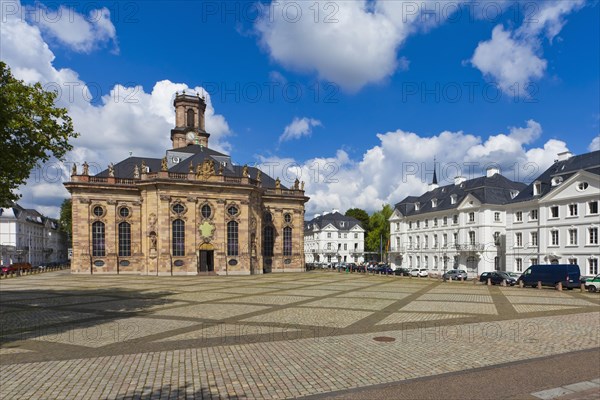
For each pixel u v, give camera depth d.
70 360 11.13
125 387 8.95
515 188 67.06
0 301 25.17
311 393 8.53
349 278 50.69
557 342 13.12
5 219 98.00
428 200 77.31
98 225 59.19
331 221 122.25
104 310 20.91
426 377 9.51
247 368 10.28
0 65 16.23
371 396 8.31
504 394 8.37
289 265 70.19
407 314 19.25
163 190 55.56
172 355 11.59
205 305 22.67
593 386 8.83
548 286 37.53
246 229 59.81
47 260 127.56
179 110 78.44
